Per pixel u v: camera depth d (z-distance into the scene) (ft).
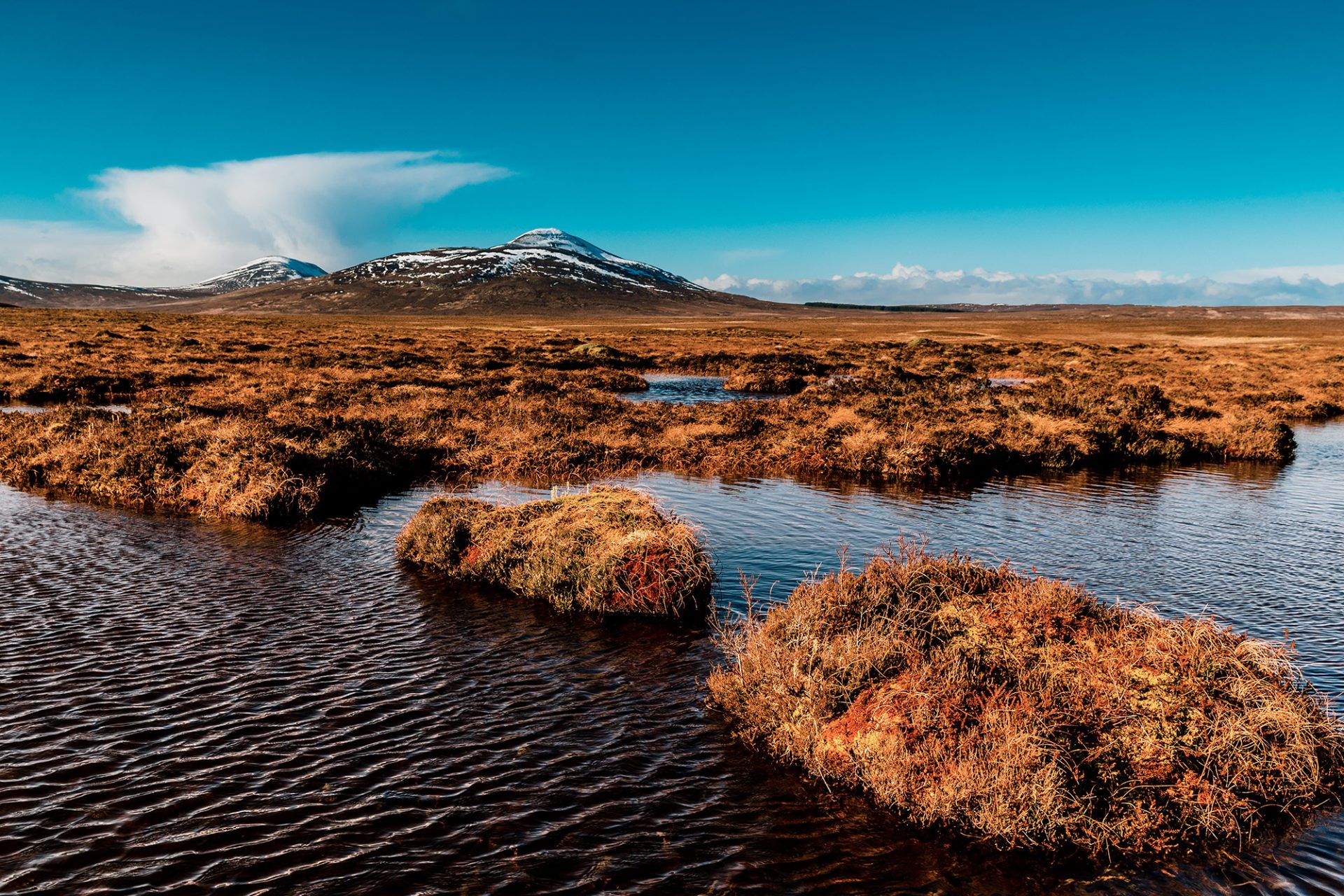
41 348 178.81
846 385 141.38
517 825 21.36
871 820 21.98
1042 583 30.14
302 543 48.70
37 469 66.33
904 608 28.86
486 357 196.13
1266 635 34.63
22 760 23.67
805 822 21.85
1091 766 21.89
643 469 77.15
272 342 227.81
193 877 19.06
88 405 114.32
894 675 25.75
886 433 82.28
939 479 73.20
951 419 100.27
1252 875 19.83
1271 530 54.19
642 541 38.96
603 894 18.84
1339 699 28.32
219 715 26.73
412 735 25.88
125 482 60.85
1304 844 20.99
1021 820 20.45
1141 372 189.26
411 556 45.16
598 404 115.03
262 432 69.62
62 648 31.68
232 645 32.58
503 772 23.85
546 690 29.55
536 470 74.33
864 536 52.39
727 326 544.21
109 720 26.25
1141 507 61.62
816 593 31.14
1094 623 27.35
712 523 55.42
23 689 28.14
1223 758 22.18
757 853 20.47
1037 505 62.03
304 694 28.48
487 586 41.63
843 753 23.82
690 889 19.07
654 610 37.58
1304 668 31.14
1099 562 46.16
